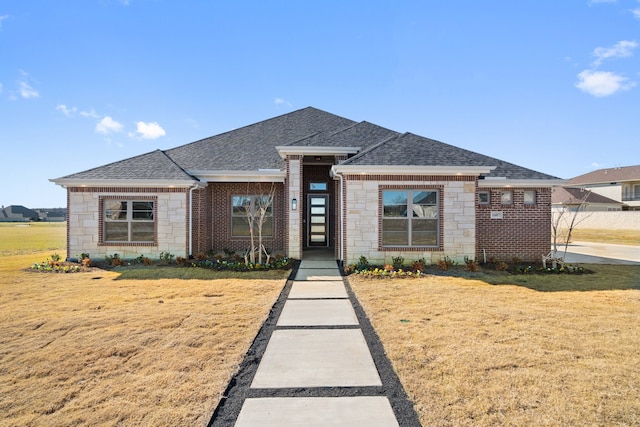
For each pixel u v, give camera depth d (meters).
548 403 3.41
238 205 15.46
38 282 9.32
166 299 7.54
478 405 3.38
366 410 3.35
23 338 5.18
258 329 5.62
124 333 5.38
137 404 3.42
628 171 44.94
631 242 22.19
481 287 8.63
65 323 5.85
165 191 12.65
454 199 11.47
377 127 15.35
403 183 11.45
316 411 3.34
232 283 9.22
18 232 35.88
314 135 14.45
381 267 10.97
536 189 12.77
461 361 4.35
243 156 15.74
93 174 12.82
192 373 4.09
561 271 10.73
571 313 6.41
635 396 3.54
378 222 11.43
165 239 12.65
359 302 7.31
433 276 10.02
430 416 3.21
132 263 12.12
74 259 12.58
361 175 11.43
